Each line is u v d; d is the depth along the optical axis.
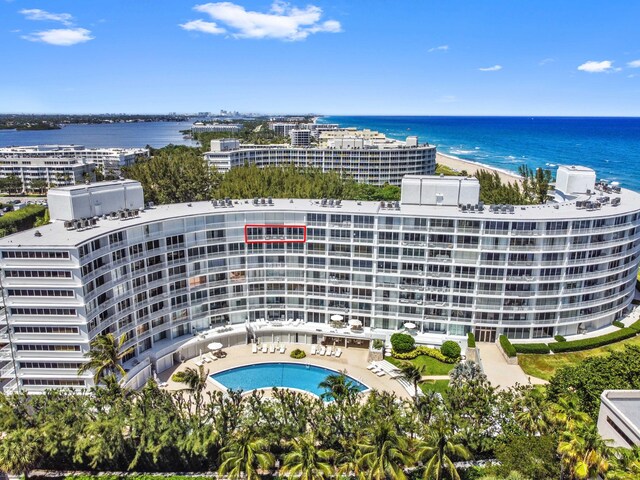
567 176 103.62
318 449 54.09
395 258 84.12
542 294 82.81
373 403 58.44
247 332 87.31
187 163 155.75
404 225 82.44
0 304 64.94
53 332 66.19
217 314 87.31
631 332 87.62
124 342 73.75
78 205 76.31
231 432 57.81
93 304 67.81
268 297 89.69
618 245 83.69
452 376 70.06
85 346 66.75
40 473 57.97
